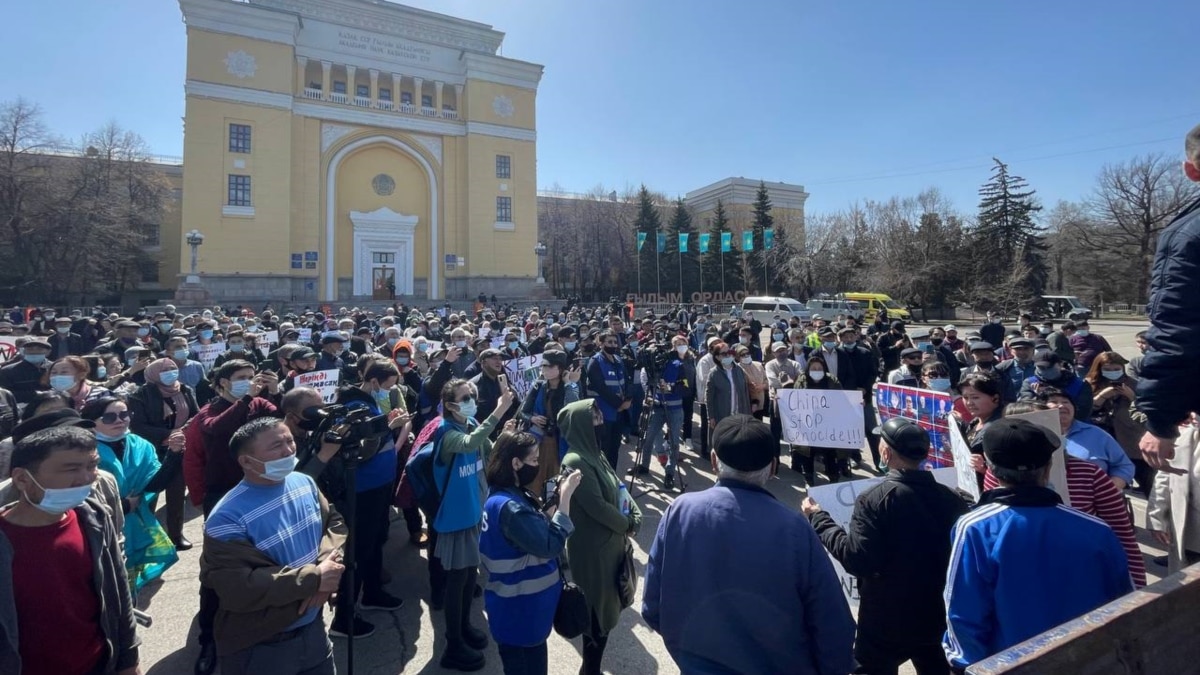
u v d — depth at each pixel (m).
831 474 7.68
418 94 43.62
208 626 3.72
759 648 2.10
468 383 4.31
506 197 45.44
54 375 5.50
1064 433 4.14
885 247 46.41
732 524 2.22
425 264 44.62
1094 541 2.17
